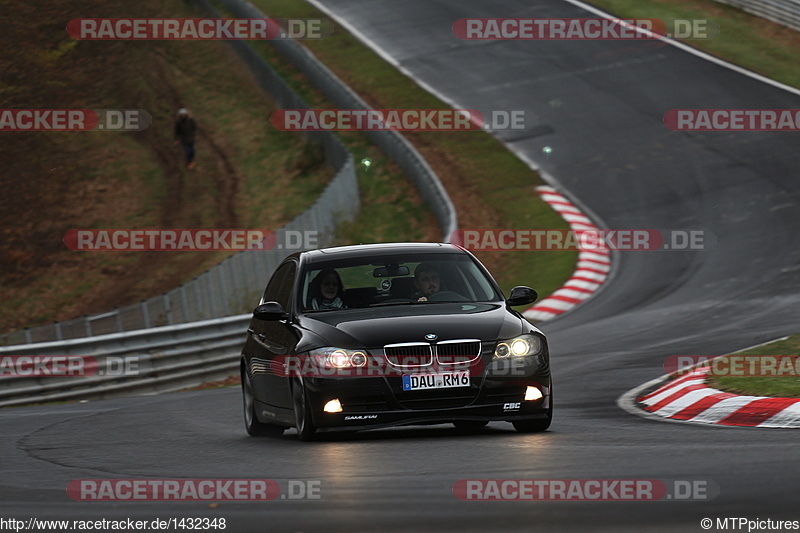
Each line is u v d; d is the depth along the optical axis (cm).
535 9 15112
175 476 2312
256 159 12412
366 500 1864
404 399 2653
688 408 3033
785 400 2873
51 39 15562
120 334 5606
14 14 15900
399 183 10462
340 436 2881
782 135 10562
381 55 14212
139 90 14600
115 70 15038
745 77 12144
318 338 2752
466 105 12325
